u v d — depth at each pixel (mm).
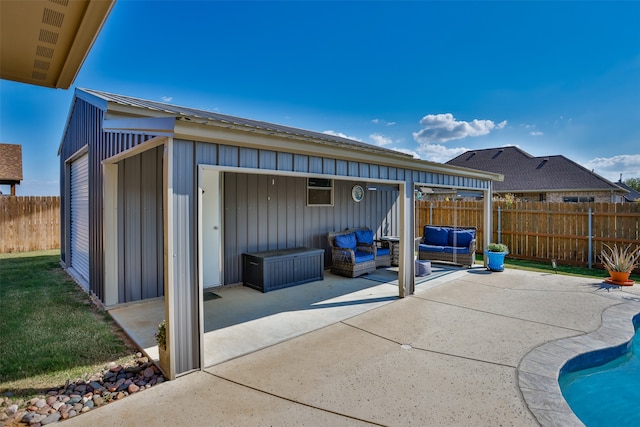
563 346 3910
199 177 3389
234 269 6688
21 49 2156
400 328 4492
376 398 2900
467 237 8859
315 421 2600
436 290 6410
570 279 7289
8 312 5066
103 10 1826
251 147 3830
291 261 6652
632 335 4254
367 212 9508
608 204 8266
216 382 3162
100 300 5559
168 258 3201
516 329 4449
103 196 5309
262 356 3693
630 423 2961
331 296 5992
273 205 7285
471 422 2590
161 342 3379
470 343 4012
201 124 3252
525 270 8266
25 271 7969
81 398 2893
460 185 7543
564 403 2826
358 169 5211
